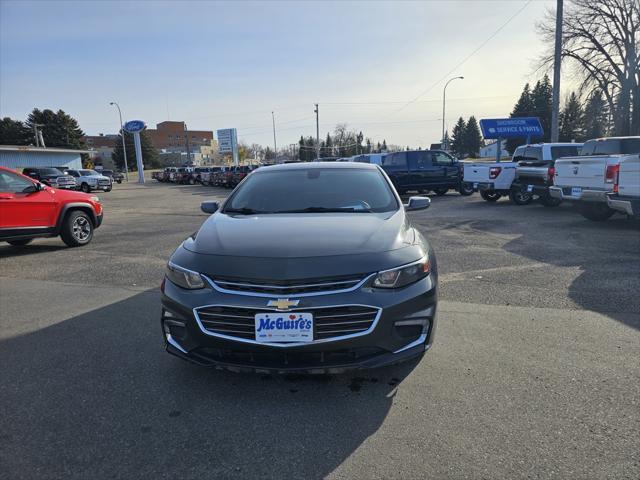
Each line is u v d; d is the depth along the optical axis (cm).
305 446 240
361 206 382
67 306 492
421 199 441
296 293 260
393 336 270
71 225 865
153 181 5631
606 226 932
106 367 338
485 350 352
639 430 246
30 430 259
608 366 321
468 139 11419
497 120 2230
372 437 246
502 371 317
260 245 292
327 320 260
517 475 213
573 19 3381
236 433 253
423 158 1769
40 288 572
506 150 8619
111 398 293
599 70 3459
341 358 266
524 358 337
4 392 304
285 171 457
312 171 451
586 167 911
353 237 301
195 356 280
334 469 221
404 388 297
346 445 240
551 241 780
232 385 307
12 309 486
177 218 1382
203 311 272
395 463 224
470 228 945
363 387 300
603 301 461
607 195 843
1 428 262
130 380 317
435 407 274
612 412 263
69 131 8094
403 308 271
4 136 7906
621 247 716
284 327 259
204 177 3800
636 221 998
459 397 284
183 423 263
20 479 218
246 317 264
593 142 1012
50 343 387
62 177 2878
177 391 301
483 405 274
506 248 732
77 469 225
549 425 252
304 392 296
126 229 1138
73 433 256
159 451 238
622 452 228
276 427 257
